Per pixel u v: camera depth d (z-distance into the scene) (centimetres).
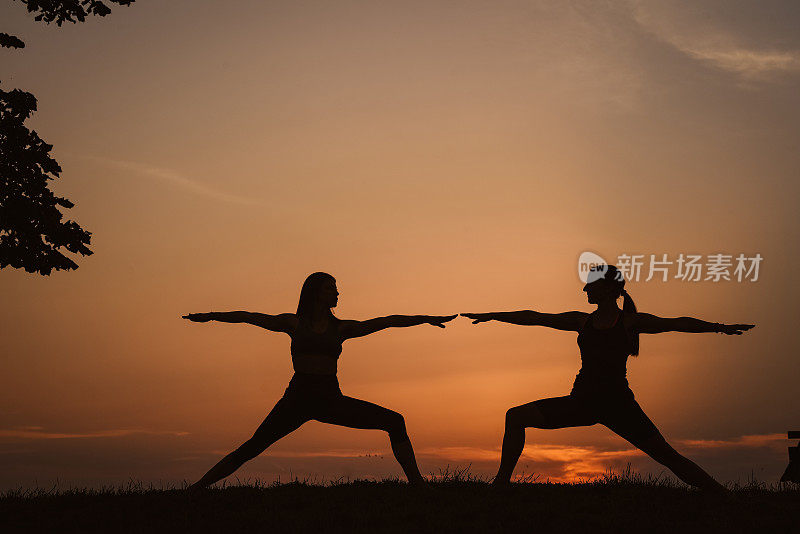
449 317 862
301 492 890
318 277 848
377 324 852
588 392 816
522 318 849
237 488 927
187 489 888
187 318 851
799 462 982
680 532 705
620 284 825
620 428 825
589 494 875
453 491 880
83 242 1552
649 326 823
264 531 722
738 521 741
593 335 822
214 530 730
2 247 1506
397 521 750
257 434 856
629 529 717
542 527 727
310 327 845
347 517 765
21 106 1537
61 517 796
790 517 760
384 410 861
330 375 845
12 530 744
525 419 847
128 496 893
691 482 834
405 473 876
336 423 855
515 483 954
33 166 1530
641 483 955
